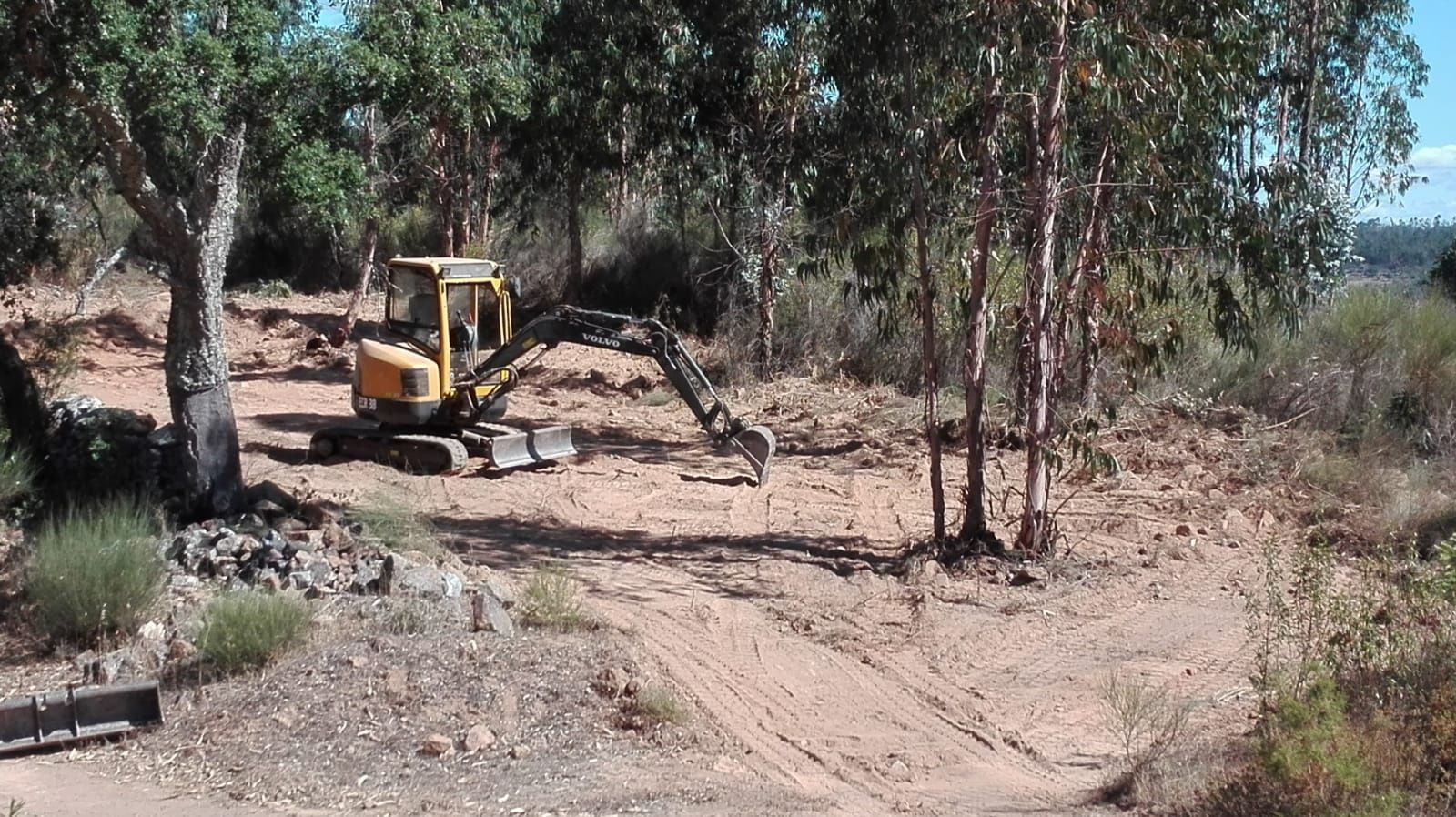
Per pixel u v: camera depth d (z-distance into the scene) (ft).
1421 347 62.23
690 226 97.86
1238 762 24.38
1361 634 26.14
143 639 31.94
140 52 33.47
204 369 41.16
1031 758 27.84
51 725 27.86
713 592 38.86
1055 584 40.27
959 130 44.29
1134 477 53.98
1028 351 44.75
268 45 37.11
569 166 84.99
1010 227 44.75
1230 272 50.44
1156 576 41.50
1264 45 48.26
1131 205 42.45
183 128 36.40
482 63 49.44
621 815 23.73
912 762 27.40
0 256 47.75
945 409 65.21
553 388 77.87
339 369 85.05
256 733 27.48
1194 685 32.19
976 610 38.01
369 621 32.37
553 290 97.91
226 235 40.96
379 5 39.06
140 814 23.91
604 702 29.27
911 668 33.42
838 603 38.37
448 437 54.54
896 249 42.70
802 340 78.48
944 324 69.15
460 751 26.86
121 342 86.74
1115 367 61.87
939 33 40.06
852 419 67.00
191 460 41.14
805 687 31.76
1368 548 44.73
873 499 51.83
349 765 26.21
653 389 76.89
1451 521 45.68
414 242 112.57
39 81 35.65
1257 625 36.40
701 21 69.97
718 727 28.96
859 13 41.27
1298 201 46.26
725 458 60.29
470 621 32.89
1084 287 43.73
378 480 51.55
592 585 38.81
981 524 42.57
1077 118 43.04
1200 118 40.63
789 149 70.18
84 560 32.91
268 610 31.12
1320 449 55.77
